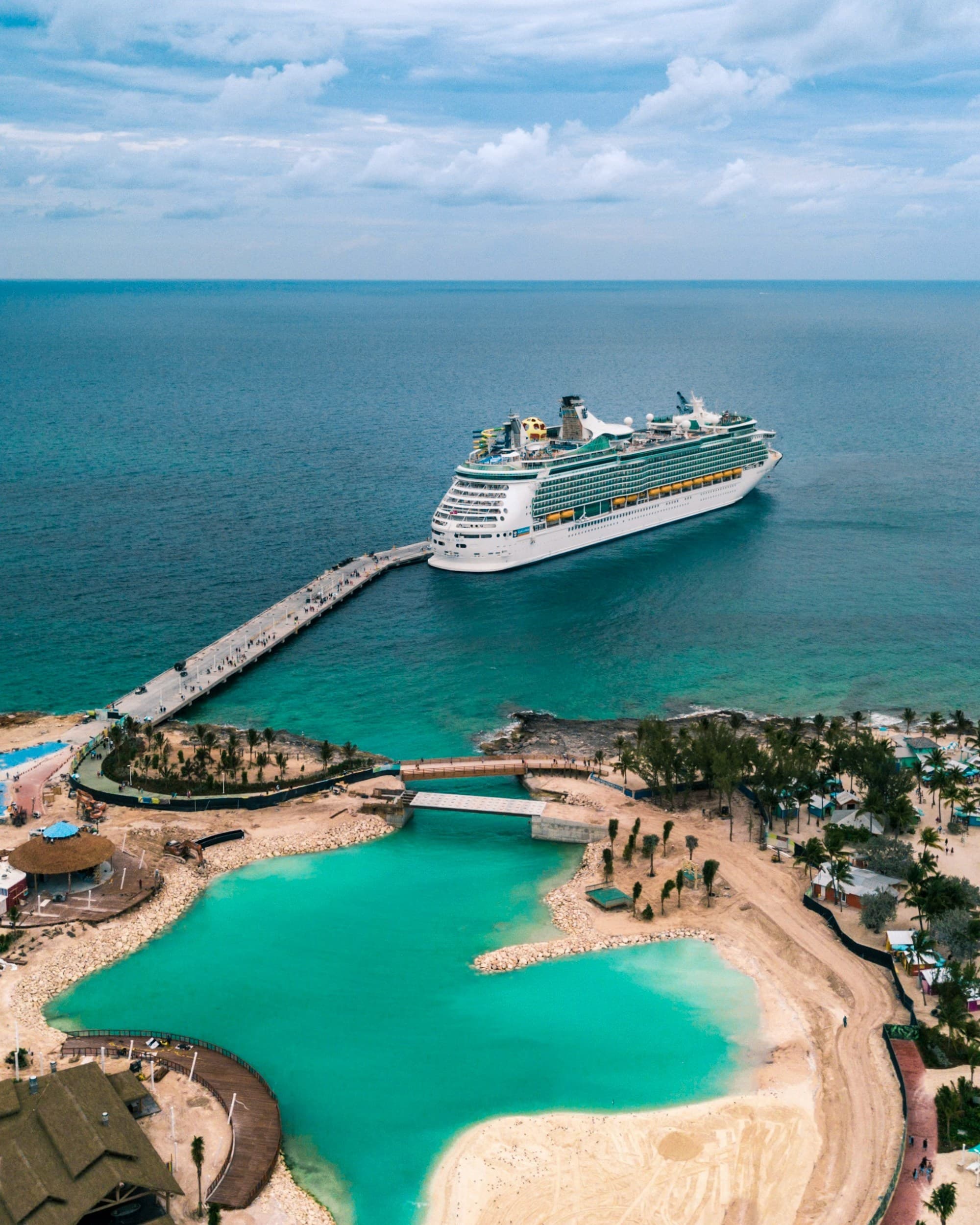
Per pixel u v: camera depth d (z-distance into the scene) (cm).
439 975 14388
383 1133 11631
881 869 16088
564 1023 13438
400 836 18312
